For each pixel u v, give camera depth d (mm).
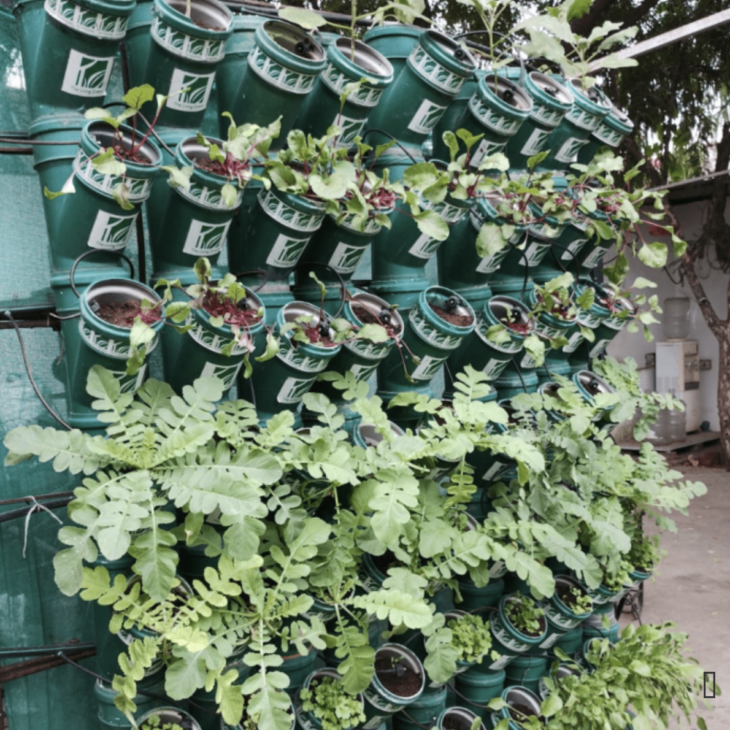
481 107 2338
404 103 2248
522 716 2445
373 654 1867
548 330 2604
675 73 6551
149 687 1825
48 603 2074
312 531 1843
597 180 2816
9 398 2002
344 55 2094
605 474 2689
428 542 2072
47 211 1774
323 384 2271
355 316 2096
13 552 2010
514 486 2480
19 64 1990
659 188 6270
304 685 2055
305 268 2244
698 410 8875
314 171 1891
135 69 1935
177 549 2041
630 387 3055
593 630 2900
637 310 3006
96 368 1726
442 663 2018
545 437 2520
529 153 2586
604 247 2975
